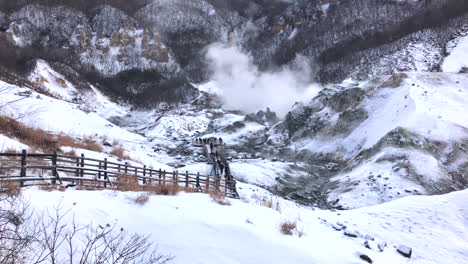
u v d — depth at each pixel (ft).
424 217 41.93
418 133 118.73
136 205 29.48
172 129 325.01
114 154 85.87
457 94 150.00
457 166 105.09
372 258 28.35
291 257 24.09
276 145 210.18
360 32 621.72
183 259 21.16
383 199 89.92
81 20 650.02
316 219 40.06
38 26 603.26
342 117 180.24
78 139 94.94
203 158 152.35
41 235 19.10
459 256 32.94
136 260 19.66
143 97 560.20
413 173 99.55
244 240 25.54
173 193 38.50
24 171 30.45
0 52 432.25
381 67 305.73
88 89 492.13
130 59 652.89
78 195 28.73
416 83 162.81
